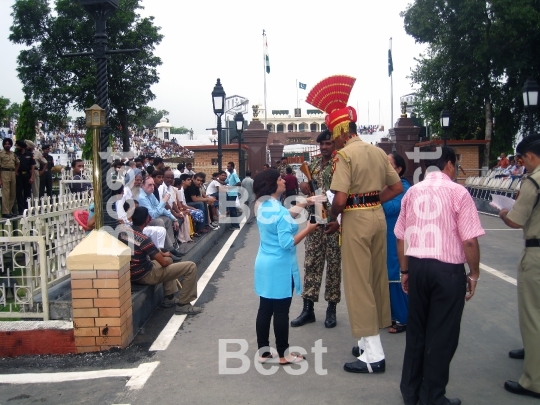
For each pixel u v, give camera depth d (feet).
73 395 13.70
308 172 19.67
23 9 70.23
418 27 80.74
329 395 13.46
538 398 13.20
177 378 14.61
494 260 30.12
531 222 13.48
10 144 37.11
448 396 13.34
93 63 71.51
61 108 75.15
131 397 13.50
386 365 15.37
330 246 18.72
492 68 79.56
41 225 21.20
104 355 16.30
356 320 14.56
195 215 35.65
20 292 19.44
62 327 16.53
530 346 13.16
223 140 94.02
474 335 17.85
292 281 15.48
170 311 21.07
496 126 84.17
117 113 77.25
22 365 15.70
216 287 25.08
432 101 90.79
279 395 13.51
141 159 39.52
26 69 72.43
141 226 20.21
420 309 12.53
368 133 136.87
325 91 15.90
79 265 16.22
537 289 13.15
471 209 12.20
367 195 14.60
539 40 74.90
